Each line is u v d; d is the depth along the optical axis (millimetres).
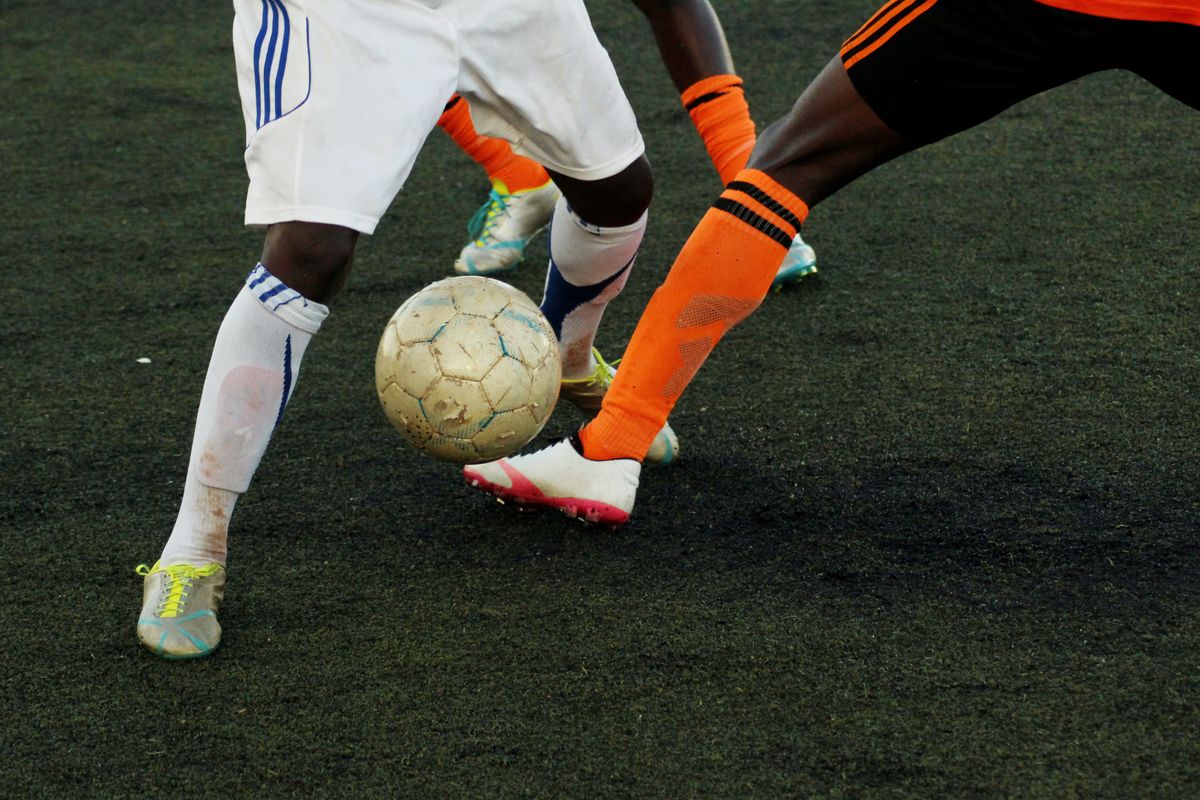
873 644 5816
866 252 10297
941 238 10453
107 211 11742
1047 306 9195
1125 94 13383
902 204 11156
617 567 6543
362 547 6797
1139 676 5508
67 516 7160
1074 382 8148
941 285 9633
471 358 5891
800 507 7016
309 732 5379
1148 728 5184
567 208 6676
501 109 6105
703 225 6277
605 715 5402
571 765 5109
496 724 5375
